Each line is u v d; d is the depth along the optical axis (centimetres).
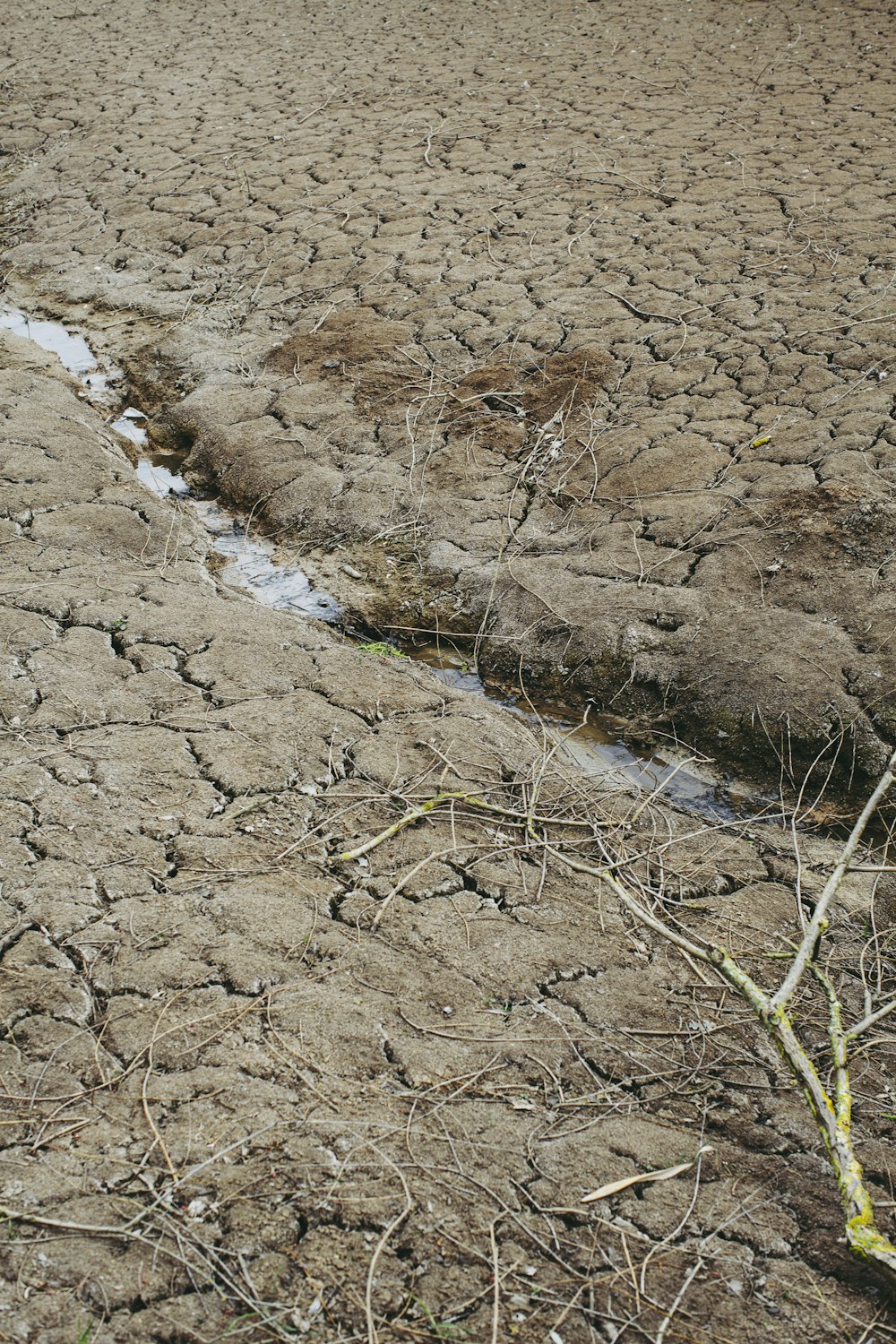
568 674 492
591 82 1149
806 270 739
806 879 384
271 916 330
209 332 774
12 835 352
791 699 448
